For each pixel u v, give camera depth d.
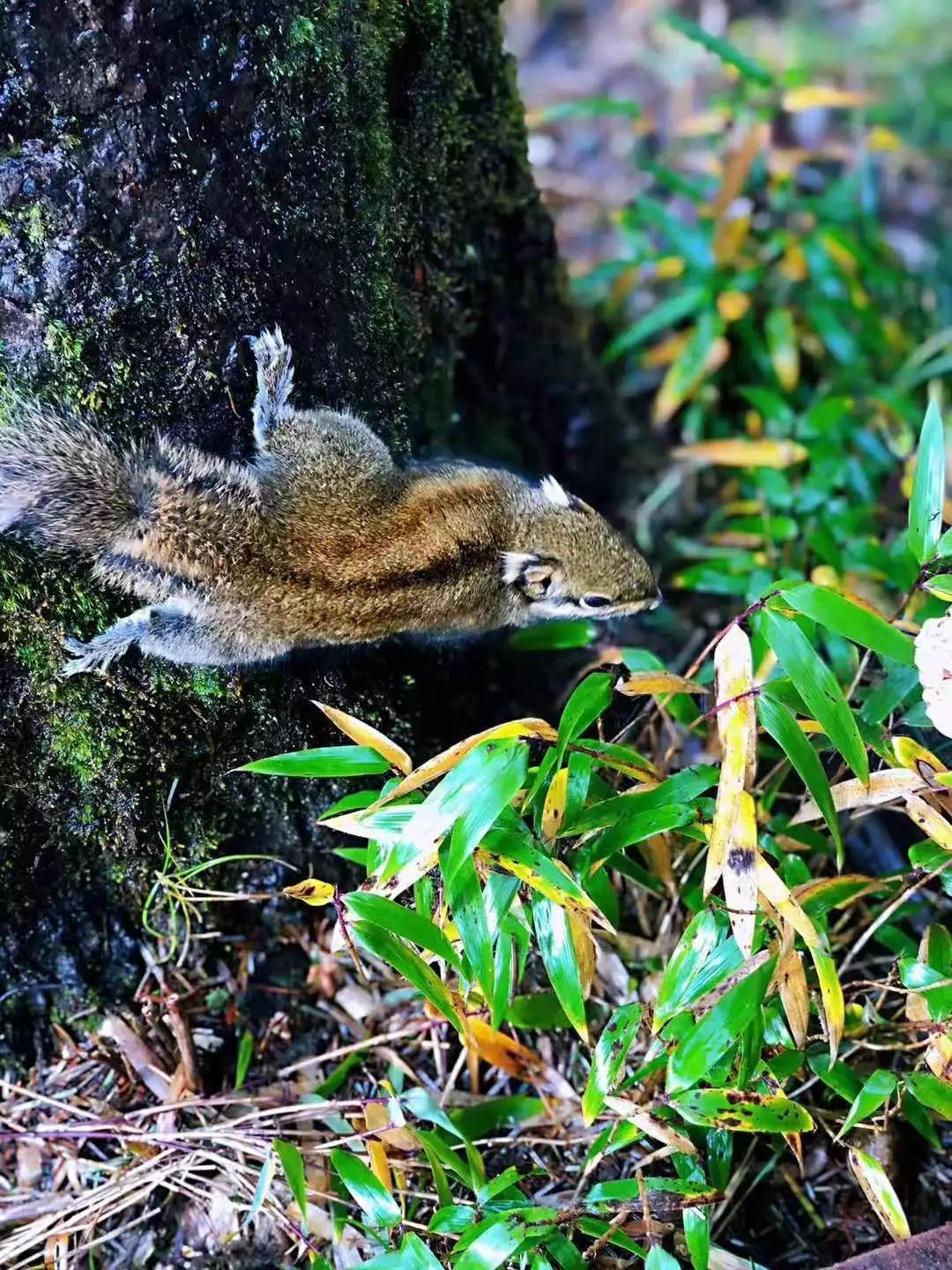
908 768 0.66
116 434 0.68
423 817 0.64
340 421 0.71
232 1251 0.68
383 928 0.65
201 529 0.68
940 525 0.67
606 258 1.08
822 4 1.30
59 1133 0.69
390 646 0.74
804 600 0.65
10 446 0.67
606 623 0.83
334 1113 0.70
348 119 0.70
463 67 0.76
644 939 0.72
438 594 0.71
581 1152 0.69
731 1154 0.67
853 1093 0.66
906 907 0.71
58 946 0.73
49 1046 0.73
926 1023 0.67
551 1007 0.70
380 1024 0.73
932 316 0.97
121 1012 0.74
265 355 0.69
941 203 1.10
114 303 0.67
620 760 0.67
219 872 0.74
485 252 0.82
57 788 0.71
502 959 0.65
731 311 0.90
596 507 0.90
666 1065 0.66
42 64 0.65
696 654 0.85
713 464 0.92
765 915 0.65
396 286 0.74
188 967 0.74
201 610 0.69
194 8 0.66
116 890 0.73
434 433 0.79
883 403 0.89
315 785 0.74
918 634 0.69
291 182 0.69
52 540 0.68
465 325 0.80
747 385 0.93
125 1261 0.69
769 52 1.22
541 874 0.64
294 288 0.70
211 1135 0.68
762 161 0.95
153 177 0.67
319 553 0.69
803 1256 0.69
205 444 0.69
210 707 0.71
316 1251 0.66
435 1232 0.65
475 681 0.80
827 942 0.67
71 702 0.70
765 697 0.65
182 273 0.68
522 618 0.76
